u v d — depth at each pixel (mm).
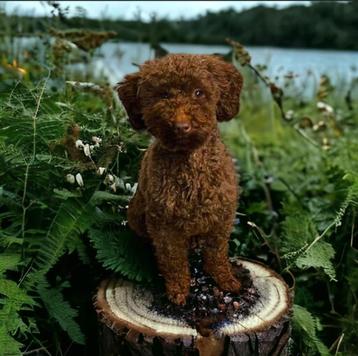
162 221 804
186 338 778
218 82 785
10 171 981
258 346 795
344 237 1167
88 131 1000
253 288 903
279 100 1460
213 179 789
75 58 1602
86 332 1014
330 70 2510
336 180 1304
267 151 2027
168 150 771
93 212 946
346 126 2104
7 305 808
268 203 1436
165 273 853
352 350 1070
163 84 735
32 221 1001
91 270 1059
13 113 951
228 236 846
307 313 975
